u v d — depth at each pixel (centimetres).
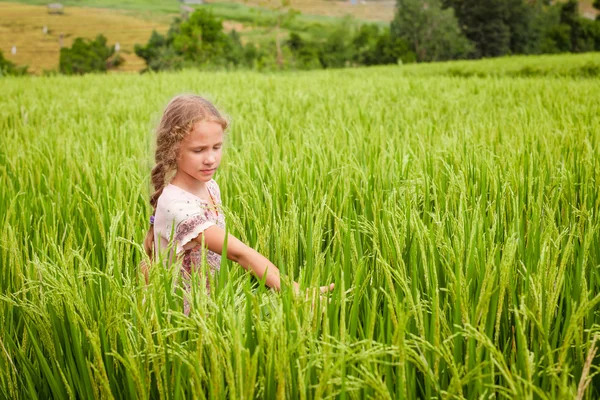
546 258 224
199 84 1505
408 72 3094
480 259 238
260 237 264
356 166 388
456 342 203
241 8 14950
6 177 438
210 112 245
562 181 349
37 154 501
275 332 184
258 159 448
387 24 15362
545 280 217
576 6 9044
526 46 9181
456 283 206
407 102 991
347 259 245
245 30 11844
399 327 175
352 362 184
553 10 9125
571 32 9075
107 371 211
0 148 573
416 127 650
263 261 239
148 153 491
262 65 5222
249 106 950
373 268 265
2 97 1227
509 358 219
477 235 267
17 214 353
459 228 255
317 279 206
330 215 330
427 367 182
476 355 195
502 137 541
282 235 268
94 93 1330
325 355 176
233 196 377
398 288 227
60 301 223
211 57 4972
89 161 496
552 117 719
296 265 286
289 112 850
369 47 7481
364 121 738
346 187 345
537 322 193
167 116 247
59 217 347
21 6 14188
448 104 947
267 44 5819
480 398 176
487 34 9050
